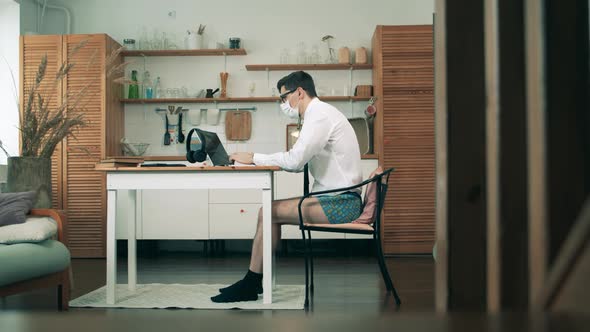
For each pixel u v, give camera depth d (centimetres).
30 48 524
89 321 28
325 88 550
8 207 262
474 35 49
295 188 512
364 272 394
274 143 564
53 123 323
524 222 41
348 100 553
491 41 42
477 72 49
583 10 38
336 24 563
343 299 283
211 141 278
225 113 567
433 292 306
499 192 41
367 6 562
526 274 41
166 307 259
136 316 29
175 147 565
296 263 451
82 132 519
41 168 312
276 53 566
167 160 527
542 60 37
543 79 37
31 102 322
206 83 568
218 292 305
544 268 37
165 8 571
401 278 363
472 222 49
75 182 519
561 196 37
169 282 351
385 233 513
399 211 513
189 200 514
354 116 557
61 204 519
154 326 27
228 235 512
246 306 261
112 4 572
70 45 521
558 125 37
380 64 516
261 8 568
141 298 287
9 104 530
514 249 41
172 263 458
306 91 286
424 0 558
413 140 514
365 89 539
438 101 51
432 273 387
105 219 518
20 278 232
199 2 571
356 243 538
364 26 563
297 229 516
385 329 26
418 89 515
